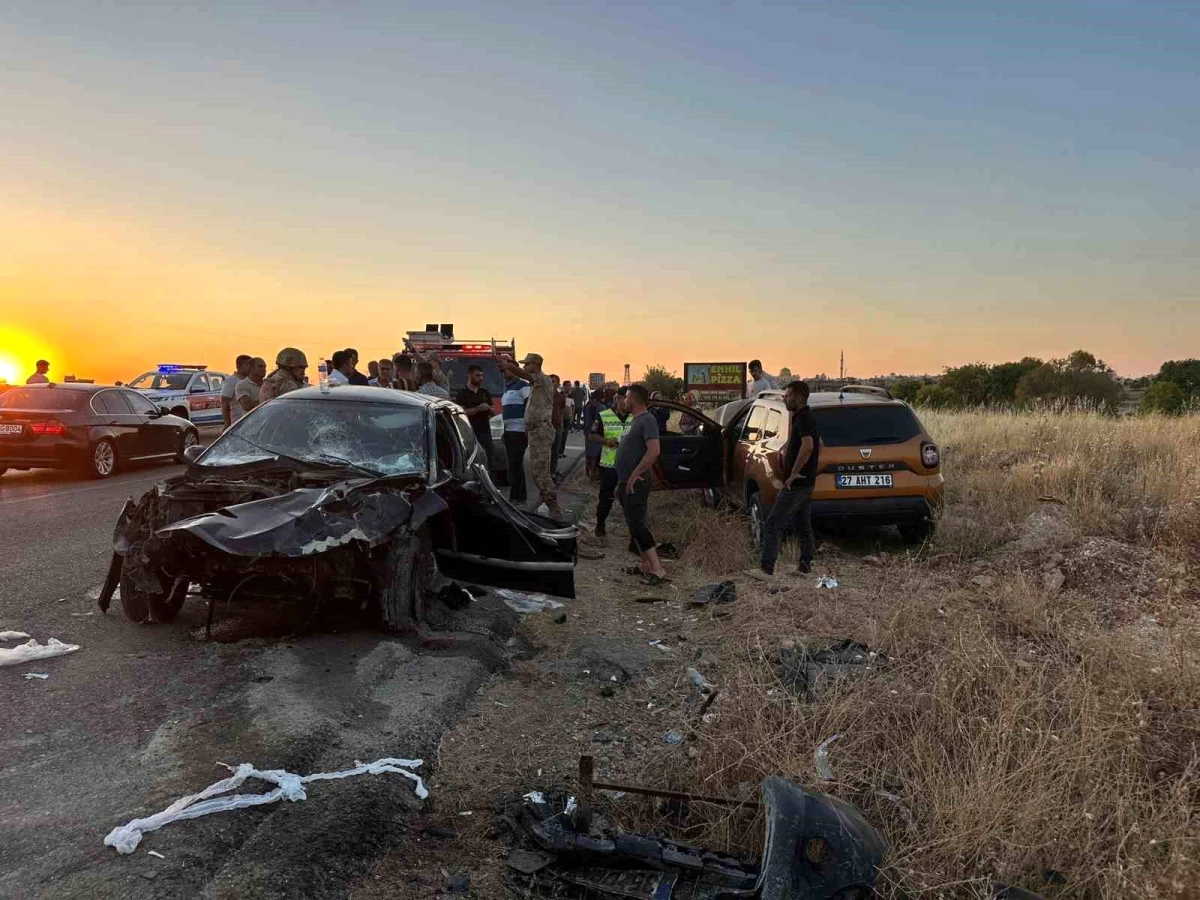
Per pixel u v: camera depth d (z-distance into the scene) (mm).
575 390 26766
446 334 16438
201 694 4180
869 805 3398
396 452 5812
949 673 4371
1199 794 3416
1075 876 2871
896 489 8289
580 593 7156
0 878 2643
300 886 2760
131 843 2834
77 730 3746
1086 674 4469
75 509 9812
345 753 3688
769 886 2611
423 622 5453
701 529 9211
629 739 4219
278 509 4781
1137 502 8742
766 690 4512
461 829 3305
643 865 2984
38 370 14133
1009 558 7582
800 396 7414
